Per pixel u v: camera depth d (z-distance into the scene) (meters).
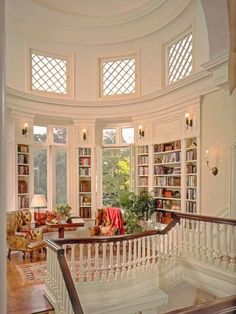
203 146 5.63
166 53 7.05
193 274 4.60
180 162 6.38
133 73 7.74
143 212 6.86
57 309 3.63
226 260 4.07
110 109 7.78
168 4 6.25
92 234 6.54
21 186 6.91
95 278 4.11
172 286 4.77
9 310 3.73
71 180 7.83
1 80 1.06
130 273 4.38
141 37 7.43
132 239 4.41
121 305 4.23
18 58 6.92
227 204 4.99
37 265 5.49
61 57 7.73
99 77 7.89
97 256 4.14
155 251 4.70
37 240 5.96
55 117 7.60
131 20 7.17
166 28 6.86
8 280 4.74
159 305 4.57
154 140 7.14
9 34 6.63
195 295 4.59
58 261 3.52
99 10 6.98
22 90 7.03
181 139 6.28
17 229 6.09
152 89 7.29
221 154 5.15
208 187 5.47
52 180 7.60
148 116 7.31
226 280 4.03
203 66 4.73
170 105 6.54
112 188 8.03
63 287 3.43
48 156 7.60
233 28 1.94
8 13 6.44
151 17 6.88
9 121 6.64
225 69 4.40
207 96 5.53
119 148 8.04
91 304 4.02
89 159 7.92
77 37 7.66
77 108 7.73
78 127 7.83
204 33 5.62
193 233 4.63
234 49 1.96
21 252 6.37
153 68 7.27
